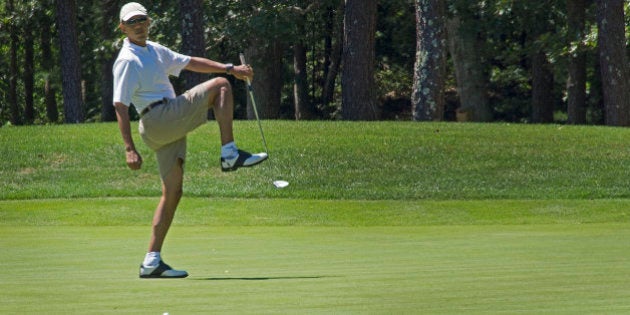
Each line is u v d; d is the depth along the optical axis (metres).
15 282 16.53
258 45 83.88
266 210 39.31
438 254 20.66
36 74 126.81
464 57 92.81
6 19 99.00
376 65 117.62
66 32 83.06
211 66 19.12
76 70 83.38
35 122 136.25
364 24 69.56
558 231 26.75
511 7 78.25
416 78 68.50
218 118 18.47
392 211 39.22
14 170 49.00
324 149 51.97
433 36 67.75
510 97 117.44
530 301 14.02
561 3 84.12
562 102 118.88
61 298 14.69
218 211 38.91
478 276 16.78
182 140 18.97
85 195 44.12
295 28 79.12
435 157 50.88
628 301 13.97
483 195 44.06
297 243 23.67
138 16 18.25
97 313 13.30
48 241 24.45
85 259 20.25
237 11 79.81
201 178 46.72
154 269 17.34
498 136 55.69
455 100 121.81
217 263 19.36
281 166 48.78
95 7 89.00
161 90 18.58
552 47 79.31
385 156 50.88
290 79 115.44
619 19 67.06
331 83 109.38
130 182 47.03
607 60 67.25
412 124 59.72
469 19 86.25
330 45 114.62
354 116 69.75
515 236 24.95
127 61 18.27
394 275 17.06
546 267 18.00
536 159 50.62
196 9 70.50
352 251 21.52
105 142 54.25
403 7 95.38
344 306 13.76
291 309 13.55
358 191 44.56
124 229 29.08
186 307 13.77
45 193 44.19
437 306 13.66
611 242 22.88
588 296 14.44
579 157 51.06
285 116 122.62
